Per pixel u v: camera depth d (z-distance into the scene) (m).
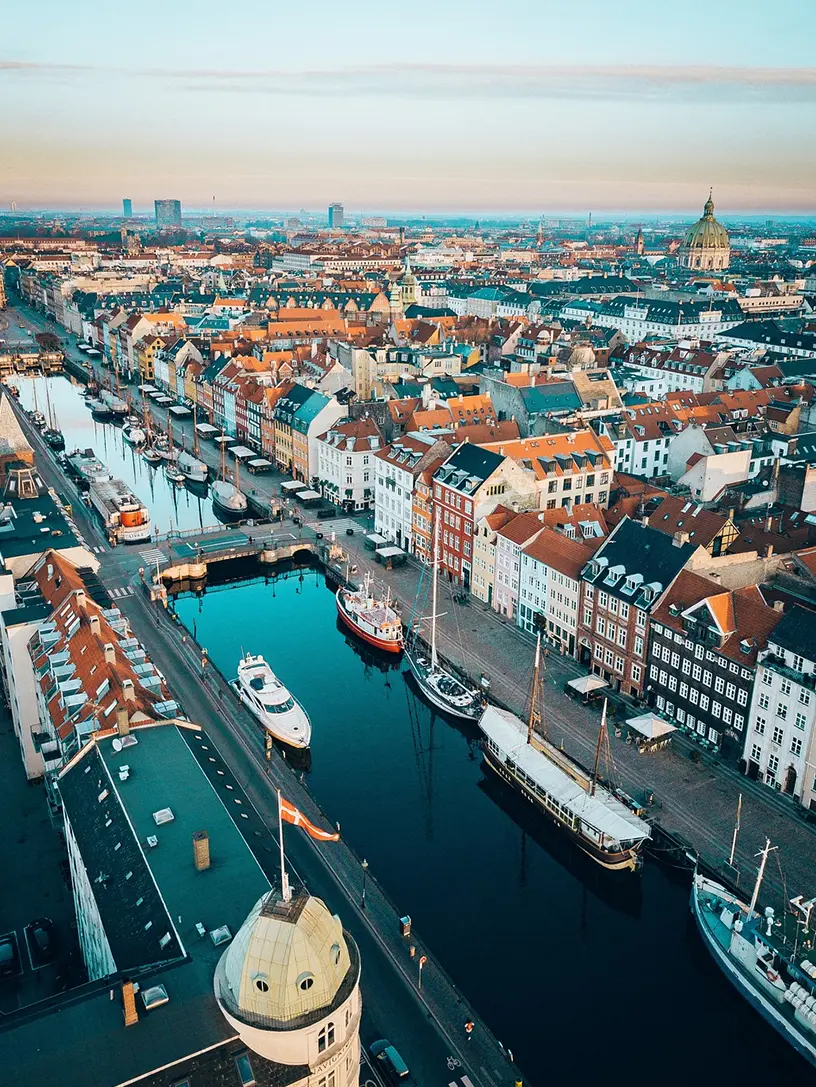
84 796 78.56
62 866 92.38
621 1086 73.50
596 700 125.25
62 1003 57.72
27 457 160.38
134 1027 54.62
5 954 80.12
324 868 93.62
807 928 82.38
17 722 111.25
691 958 87.06
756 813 102.25
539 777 104.31
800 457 191.00
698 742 116.19
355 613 145.62
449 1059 73.19
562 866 99.25
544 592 140.38
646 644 122.00
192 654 134.38
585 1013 80.38
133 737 82.62
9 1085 50.84
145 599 152.75
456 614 151.12
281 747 115.19
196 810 74.31
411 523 174.38
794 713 101.94
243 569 175.25
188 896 65.12
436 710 126.75
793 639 103.69
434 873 96.69
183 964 59.06
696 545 122.81
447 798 108.94
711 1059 76.50
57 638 102.56
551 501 169.25
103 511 186.75
